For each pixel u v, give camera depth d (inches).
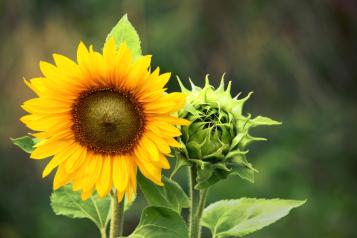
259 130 483.8
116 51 155.9
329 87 508.7
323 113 493.0
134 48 156.9
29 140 156.8
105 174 151.6
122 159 151.5
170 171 429.4
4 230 480.1
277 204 164.6
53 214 482.9
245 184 442.9
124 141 151.7
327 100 502.6
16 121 468.4
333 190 465.4
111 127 150.4
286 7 499.8
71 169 152.0
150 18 488.4
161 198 157.2
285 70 505.0
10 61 456.8
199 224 157.2
